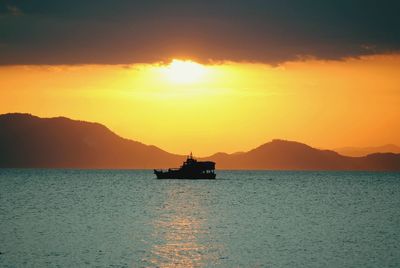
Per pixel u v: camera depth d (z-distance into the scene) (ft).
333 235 548.31
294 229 592.60
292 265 413.59
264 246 483.10
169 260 425.28
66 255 439.22
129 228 590.14
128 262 417.90
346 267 408.87
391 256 444.55
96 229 580.30
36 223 629.10
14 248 465.88
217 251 459.32
